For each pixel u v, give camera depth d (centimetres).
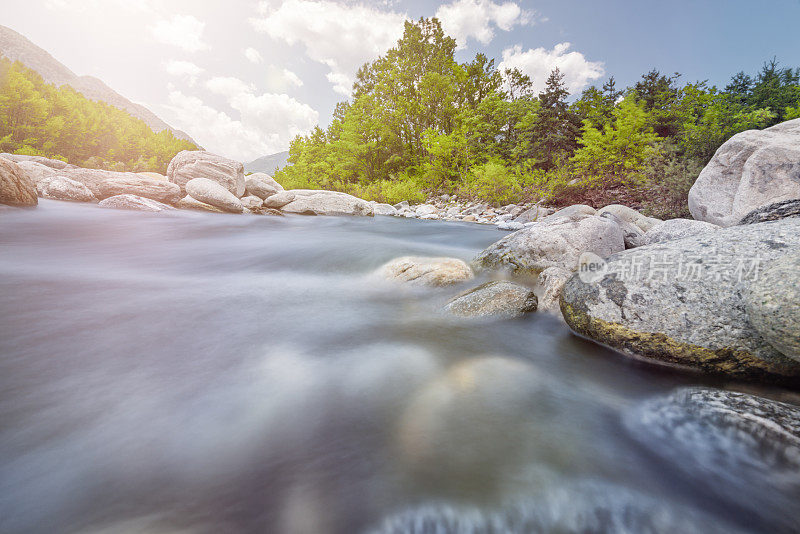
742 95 2645
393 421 211
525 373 276
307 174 3550
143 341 297
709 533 147
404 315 404
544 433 205
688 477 176
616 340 304
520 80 3288
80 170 1392
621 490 166
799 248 246
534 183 1977
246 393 232
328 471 172
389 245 840
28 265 513
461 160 2822
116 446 181
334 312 403
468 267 546
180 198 1484
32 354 263
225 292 456
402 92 3369
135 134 7844
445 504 155
